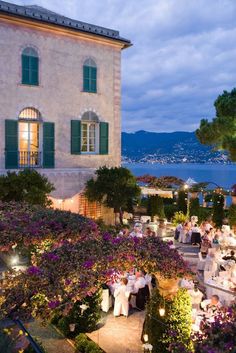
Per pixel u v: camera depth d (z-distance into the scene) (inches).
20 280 308.7
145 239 366.3
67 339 422.9
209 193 1185.4
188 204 995.9
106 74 914.1
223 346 209.9
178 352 261.9
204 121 1014.4
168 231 919.7
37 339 395.2
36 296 302.2
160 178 1075.9
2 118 767.1
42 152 818.8
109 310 509.0
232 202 927.7
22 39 781.3
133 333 445.1
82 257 320.8
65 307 306.2
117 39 909.2
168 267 335.9
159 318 365.1
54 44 824.9
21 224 405.1
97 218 897.5
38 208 484.1
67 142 855.7
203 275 635.5
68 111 854.5
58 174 832.3
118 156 951.0
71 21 839.7
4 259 536.1
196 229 833.5
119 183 834.2
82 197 877.8
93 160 900.6
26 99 794.2
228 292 491.5
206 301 480.7
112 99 928.9
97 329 453.7
